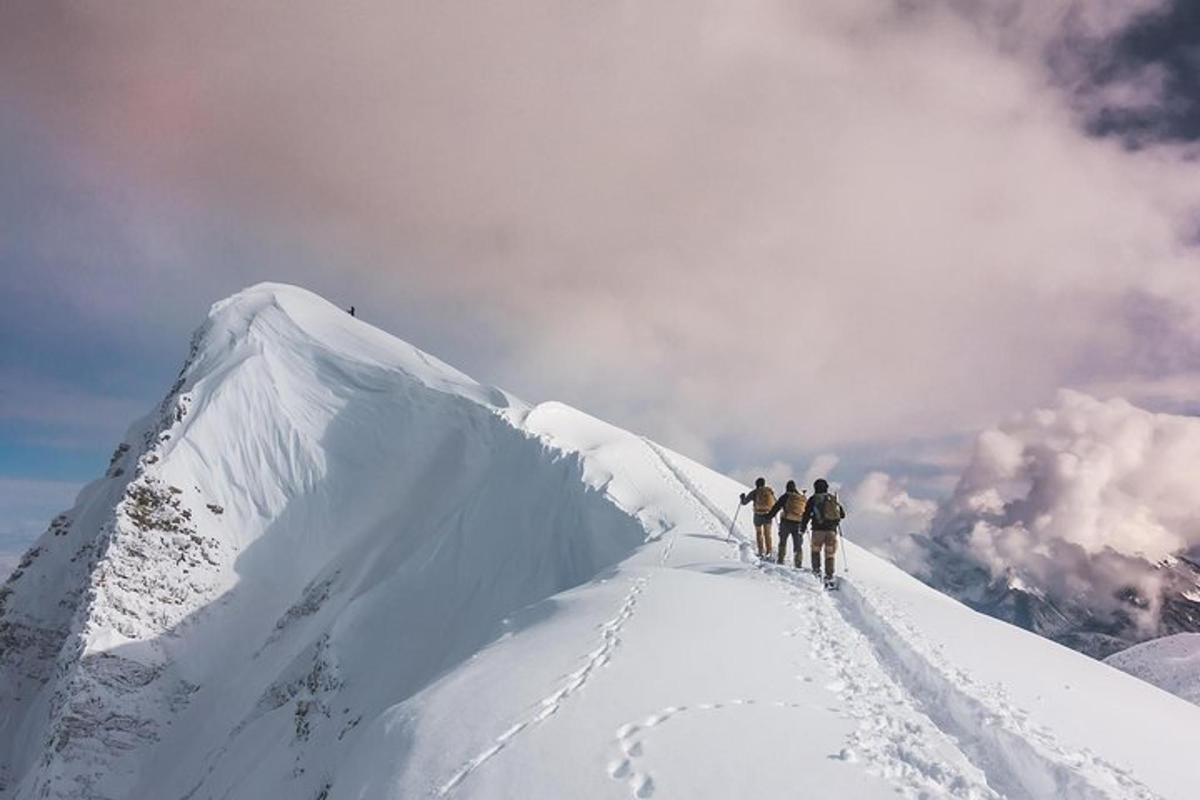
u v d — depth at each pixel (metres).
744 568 24.89
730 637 15.26
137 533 66.38
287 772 41.62
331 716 42.81
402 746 11.18
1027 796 9.73
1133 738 12.89
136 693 58.97
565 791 8.98
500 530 46.91
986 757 10.73
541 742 10.15
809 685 12.95
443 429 73.50
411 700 12.95
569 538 40.78
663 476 45.53
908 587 29.12
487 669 13.57
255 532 71.25
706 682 12.40
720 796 8.64
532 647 14.80
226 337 84.12
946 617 20.66
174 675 61.19
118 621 61.56
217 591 67.12
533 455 49.28
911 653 15.27
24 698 69.81
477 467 63.03
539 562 41.47
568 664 13.32
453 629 43.06
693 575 21.44
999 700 13.03
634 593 18.94
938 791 9.08
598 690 11.84
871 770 9.48
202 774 50.47
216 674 62.06
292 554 70.38
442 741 10.70
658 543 31.47
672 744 9.96
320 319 87.50
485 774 9.56
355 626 47.53
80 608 63.22
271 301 87.44
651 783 8.96
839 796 8.74
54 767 53.34
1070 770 9.89
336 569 65.00
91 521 81.19
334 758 38.34
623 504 39.72
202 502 71.38
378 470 73.31
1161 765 11.66
